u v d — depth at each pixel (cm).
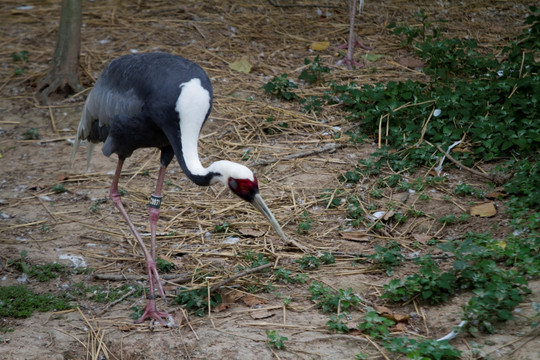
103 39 1541
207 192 1081
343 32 1590
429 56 1405
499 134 1095
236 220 1001
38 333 772
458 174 1067
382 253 871
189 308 810
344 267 879
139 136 859
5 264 901
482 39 1525
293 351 722
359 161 1105
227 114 1280
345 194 1046
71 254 927
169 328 775
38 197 1074
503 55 1434
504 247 843
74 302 830
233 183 786
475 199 998
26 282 867
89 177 1127
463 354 695
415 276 799
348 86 1313
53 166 1161
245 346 732
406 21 1627
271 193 1062
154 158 1187
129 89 843
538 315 717
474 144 1120
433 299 784
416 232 952
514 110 1145
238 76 1403
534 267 793
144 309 809
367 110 1227
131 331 773
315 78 1367
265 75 1414
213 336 753
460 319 746
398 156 1112
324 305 793
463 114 1162
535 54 1427
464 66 1363
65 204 1057
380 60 1460
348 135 1200
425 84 1279
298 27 1616
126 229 991
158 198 879
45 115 1306
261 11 1683
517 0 1709
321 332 751
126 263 913
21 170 1148
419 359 672
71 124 1280
